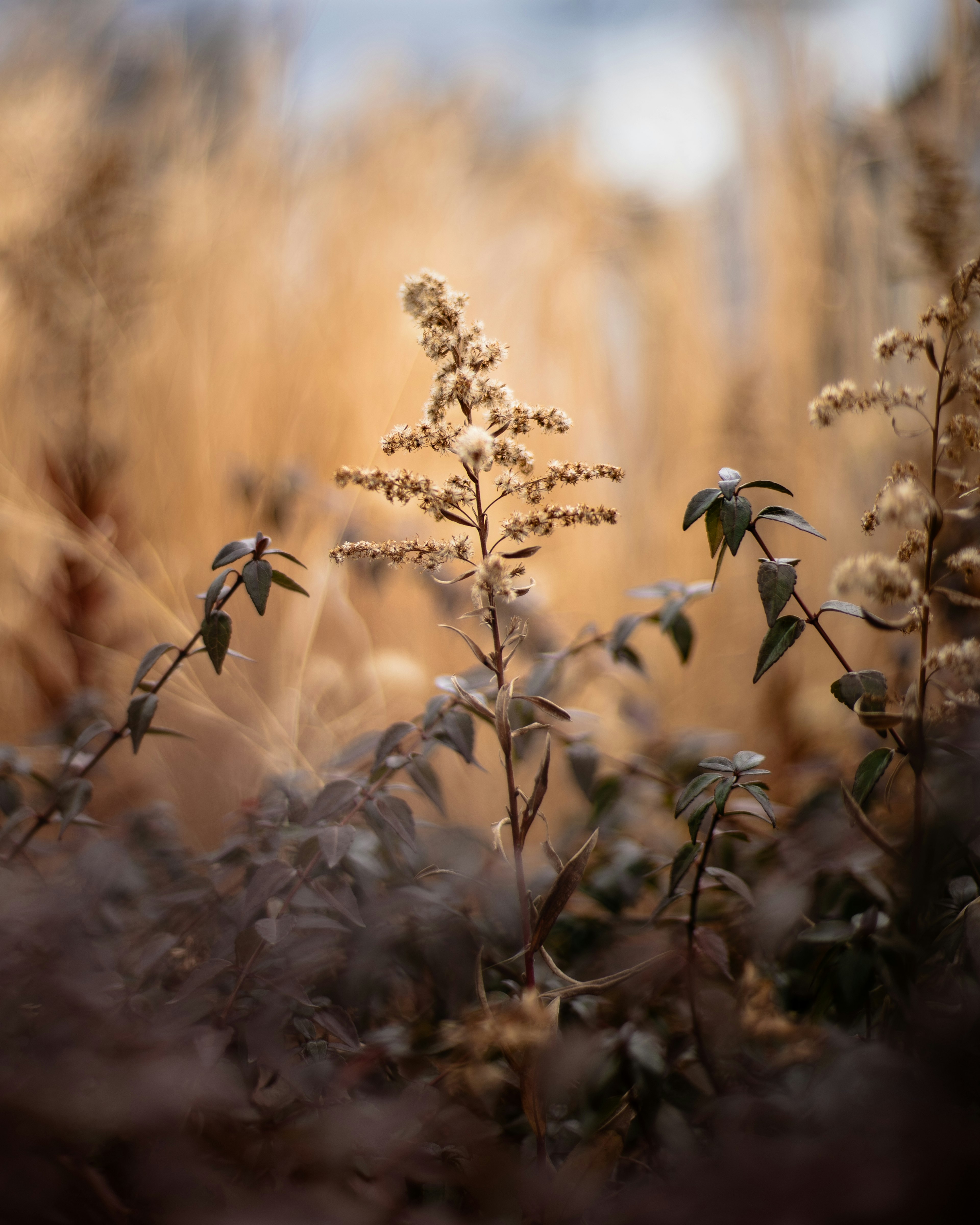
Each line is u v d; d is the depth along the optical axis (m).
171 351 2.13
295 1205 1.13
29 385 2.01
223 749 1.87
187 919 1.33
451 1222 1.16
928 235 1.57
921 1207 1.07
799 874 1.37
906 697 1.25
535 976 1.30
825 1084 1.19
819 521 2.28
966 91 1.94
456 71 2.68
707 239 2.70
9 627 1.94
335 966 1.33
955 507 1.33
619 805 1.54
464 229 2.44
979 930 1.21
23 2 2.32
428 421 1.24
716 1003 1.32
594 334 2.50
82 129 2.16
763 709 2.12
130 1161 1.15
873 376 2.24
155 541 2.05
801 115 2.52
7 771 1.40
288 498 1.96
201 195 2.26
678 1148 1.24
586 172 2.70
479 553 1.29
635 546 2.38
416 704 1.97
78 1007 1.18
